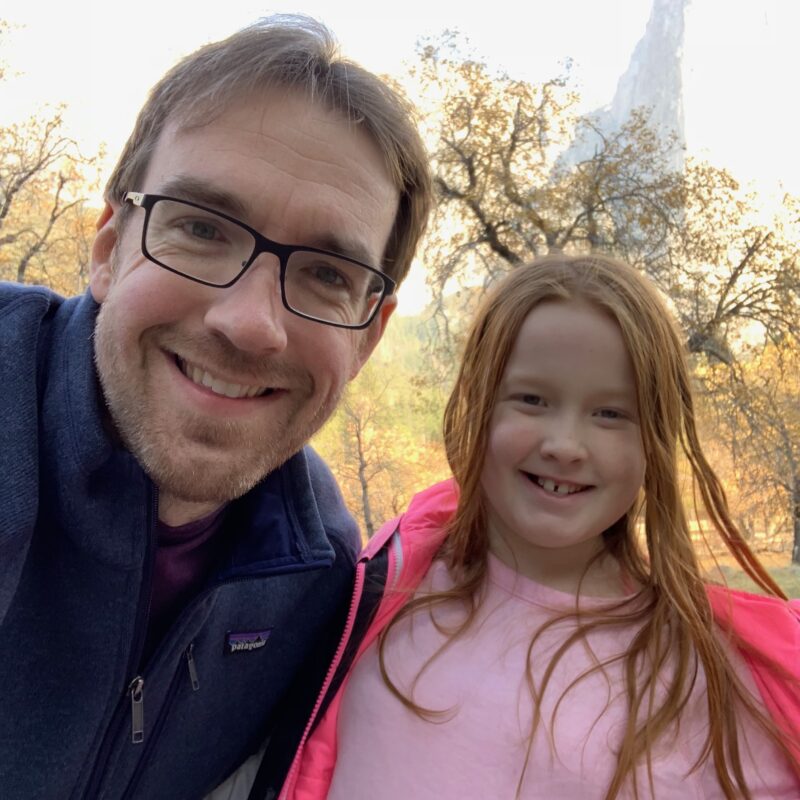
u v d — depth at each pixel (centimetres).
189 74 38
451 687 40
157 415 37
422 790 38
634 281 44
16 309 38
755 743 38
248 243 37
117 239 39
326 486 49
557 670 40
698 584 41
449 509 50
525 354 42
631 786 37
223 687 42
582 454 40
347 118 38
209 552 41
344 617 45
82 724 37
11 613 36
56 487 36
